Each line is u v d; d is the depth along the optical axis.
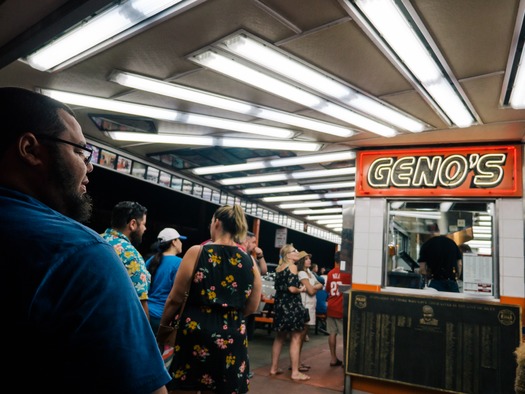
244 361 2.29
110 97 4.17
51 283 0.73
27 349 0.71
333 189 8.30
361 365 4.70
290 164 6.29
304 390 4.68
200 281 2.25
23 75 3.74
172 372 2.18
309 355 6.63
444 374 4.38
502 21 2.36
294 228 12.23
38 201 0.85
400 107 3.87
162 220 8.95
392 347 4.62
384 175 5.26
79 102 4.30
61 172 0.89
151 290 3.24
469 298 4.67
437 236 4.88
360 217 5.32
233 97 3.86
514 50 2.65
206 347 2.17
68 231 0.79
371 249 5.19
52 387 0.71
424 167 5.09
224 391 2.15
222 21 2.57
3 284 0.71
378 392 4.68
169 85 3.64
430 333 4.50
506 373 4.18
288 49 2.86
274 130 4.84
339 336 8.91
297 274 5.17
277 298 5.20
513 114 3.88
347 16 2.41
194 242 9.68
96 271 0.77
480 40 2.59
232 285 2.31
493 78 3.12
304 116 4.29
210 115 4.50
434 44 2.66
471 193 4.84
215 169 7.02
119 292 0.78
